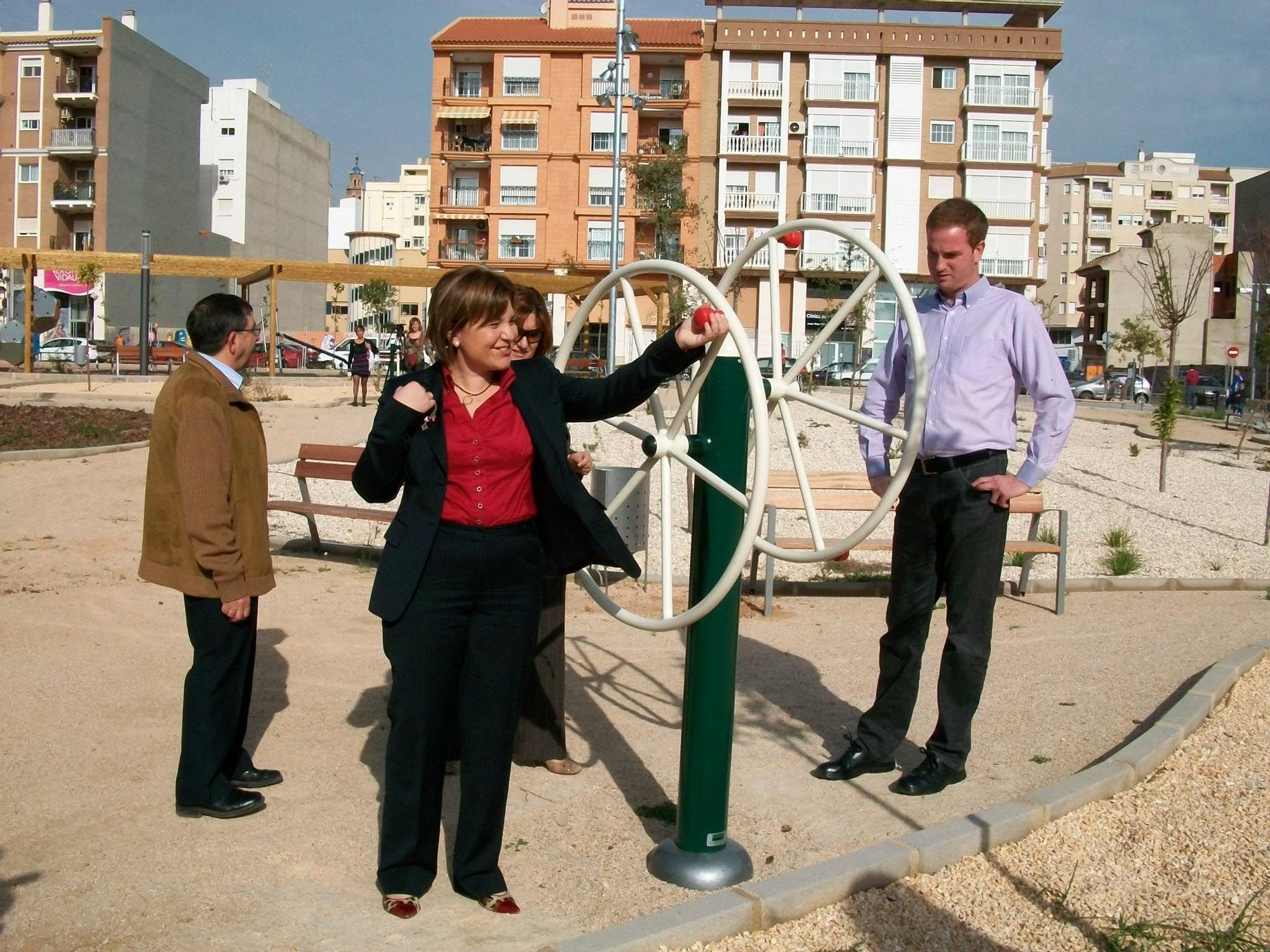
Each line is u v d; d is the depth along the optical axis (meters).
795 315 47.72
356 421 18.53
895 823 4.09
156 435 3.94
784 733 5.13
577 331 4.04
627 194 49.72
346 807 4.15
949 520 4.33
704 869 3.54
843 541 3.67
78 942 3.14
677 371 3.23
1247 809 4.12
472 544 3.22
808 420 18.66
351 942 3.15
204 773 3.98
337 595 7.54
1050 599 8.22
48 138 53.66
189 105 59.94
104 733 4.82
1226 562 9.80
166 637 6.32
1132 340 53.44
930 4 50.75
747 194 49.62
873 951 3.17
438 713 3.29
